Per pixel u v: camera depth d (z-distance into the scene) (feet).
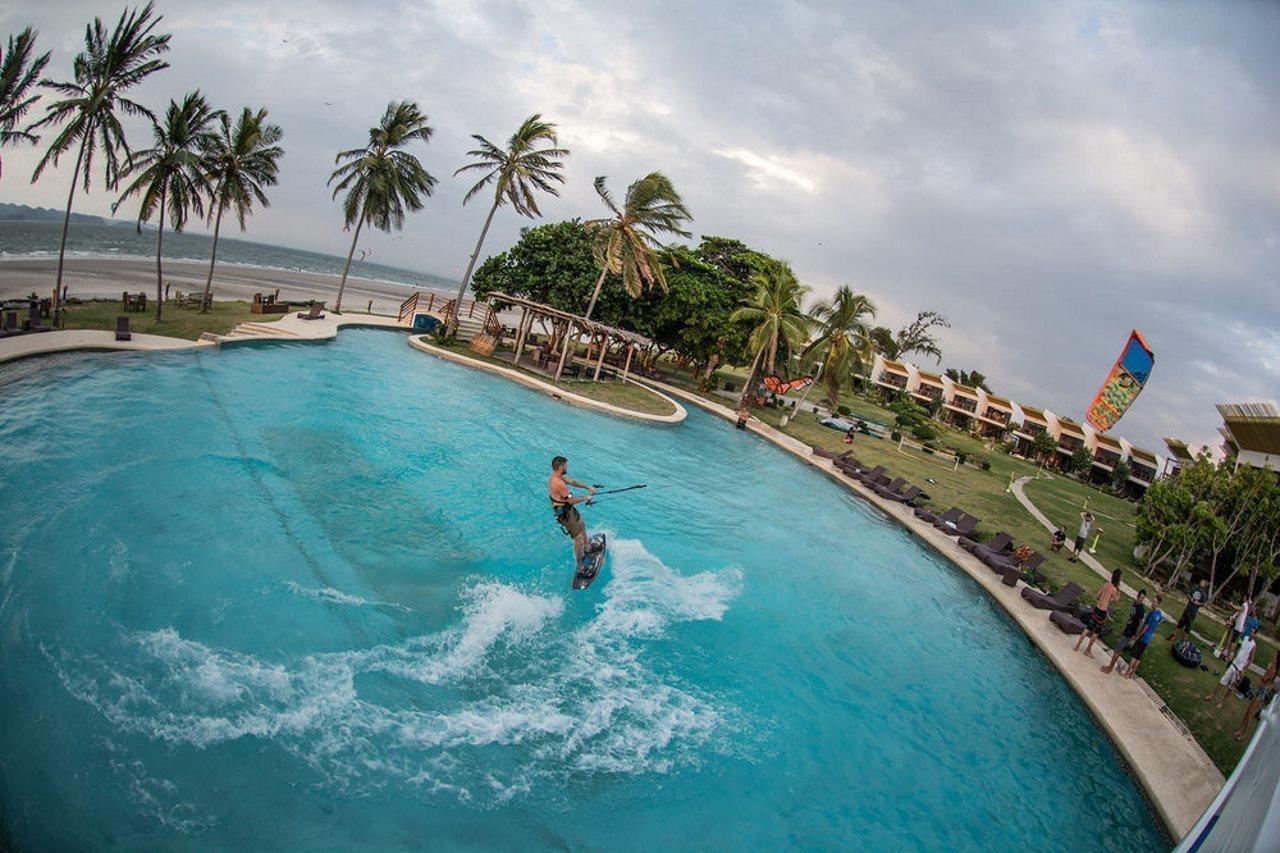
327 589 32.76
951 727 33.96
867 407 218.59
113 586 29.07
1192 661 43.83
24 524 32.24
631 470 70.13
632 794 24.52
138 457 43.37
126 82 79.77
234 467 45.47
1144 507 69.67
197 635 27.14
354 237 136.05
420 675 28.02
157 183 86.79
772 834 24.41
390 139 128.47
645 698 30.53
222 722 22.88
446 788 22.56
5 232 321.73
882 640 42.42
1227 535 62.23
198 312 102.83
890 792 28.17
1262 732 18.92
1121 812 29.48
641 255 115.55
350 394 73.36
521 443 69.56
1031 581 55.77
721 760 27.66
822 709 33.27
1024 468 164.96
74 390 53.16
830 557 56.70
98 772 19.81
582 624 35.55
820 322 130.31
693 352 148.46
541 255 127.34
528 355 129.90
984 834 26.71
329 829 19.85
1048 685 39.73
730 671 34.68
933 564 60.08
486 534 44.24
